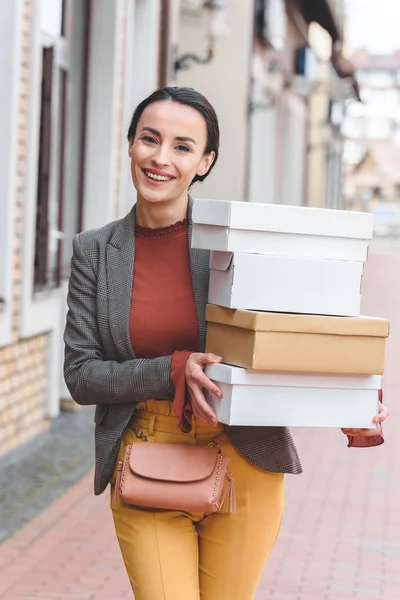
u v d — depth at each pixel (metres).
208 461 3.16
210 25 12.95
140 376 3.12
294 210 3.01
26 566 5.77
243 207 2.98
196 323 3.22
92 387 3.19
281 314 2.96
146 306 3.22
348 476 8.30
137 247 3.26
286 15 24.83
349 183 70.88
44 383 8.93
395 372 14.30
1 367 7.74
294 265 3.03
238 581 3.25
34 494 7.08
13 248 7.82
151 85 11.64
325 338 3.00
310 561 6.17
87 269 3.27
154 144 3.19
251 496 3.25
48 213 8.52
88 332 3.26
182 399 3.08
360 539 6.62
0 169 7.64
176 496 3.11
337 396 3.07
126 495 3.11
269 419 3.02
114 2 10.09
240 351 3.01
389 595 5.67
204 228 3.10
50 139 8.40
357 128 81.62
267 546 3.29
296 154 29.11
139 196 3.23
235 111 17.69
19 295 8.08
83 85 10.12
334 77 35.16
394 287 26.98
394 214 61.31
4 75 7.59
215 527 3.24
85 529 6.44
